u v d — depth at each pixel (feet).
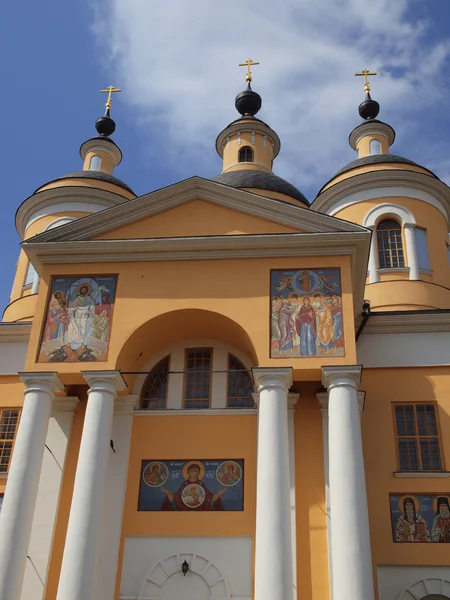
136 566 61.62
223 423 66.80
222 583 60.13
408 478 65.00
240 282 66.23
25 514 58.23
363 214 92.43
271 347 62.80
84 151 111.34
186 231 69.26
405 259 88.43
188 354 71.77
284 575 53.42
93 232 69.97
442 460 66.08
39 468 60.70
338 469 56.59
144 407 69.67
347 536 54.08
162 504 63.98
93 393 62.18
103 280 67.92
